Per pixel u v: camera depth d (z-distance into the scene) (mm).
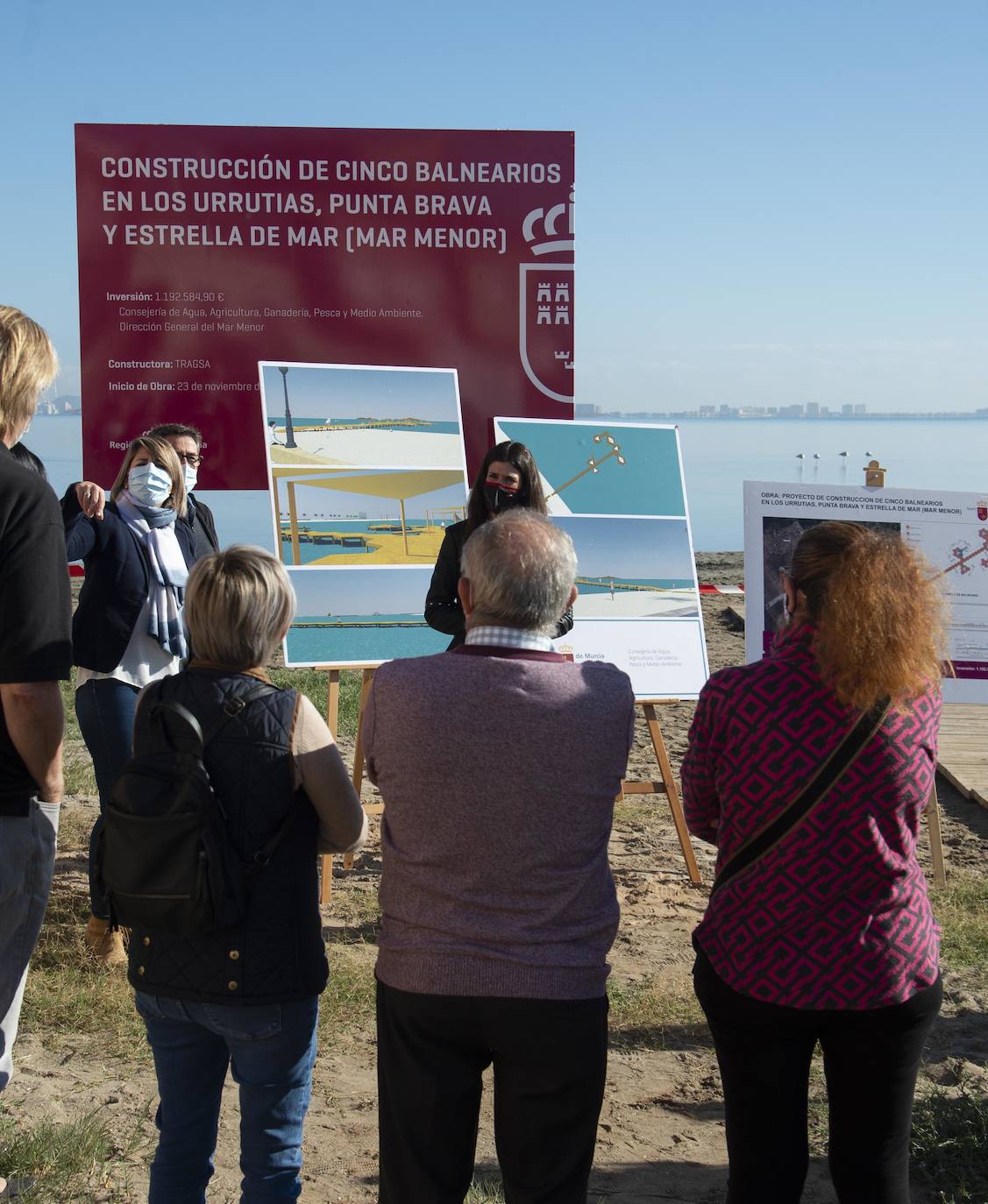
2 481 2285
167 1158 2385
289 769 2293
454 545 4672
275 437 5430
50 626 2338
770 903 2168
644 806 6941
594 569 5641
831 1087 2260
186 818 2162
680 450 5941
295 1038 2322
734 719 2201
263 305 7602
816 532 2320
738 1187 2279
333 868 5621
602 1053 2184
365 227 7609
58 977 4219
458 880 2131
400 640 5402
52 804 2514
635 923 5051
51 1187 2920
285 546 5363
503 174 7648
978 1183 3064
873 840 2133
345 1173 3113
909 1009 2154
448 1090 2162
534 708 2141
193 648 2391
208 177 7473
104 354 7531
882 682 2088
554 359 7809
